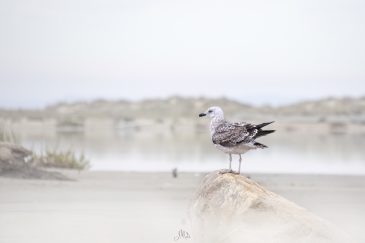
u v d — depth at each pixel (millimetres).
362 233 14711
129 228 15023
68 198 18984
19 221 15828
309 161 33500
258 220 10609
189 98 99938
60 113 87875
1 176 22125
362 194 20562
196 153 38062
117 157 34500
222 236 10828
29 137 50594
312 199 19609
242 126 12078
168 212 17156
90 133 61625
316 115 84375
